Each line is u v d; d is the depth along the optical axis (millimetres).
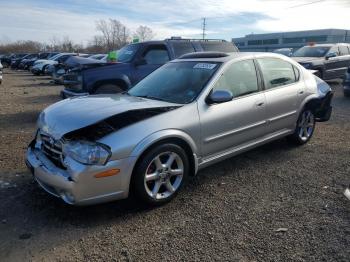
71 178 3449
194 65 4957
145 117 3824
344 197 4164
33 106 10836
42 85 18672
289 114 5609
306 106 6012
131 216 3789
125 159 3580
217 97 4273
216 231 3486
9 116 9031
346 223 3588
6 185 4480
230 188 4480
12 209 3891
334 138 6730
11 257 3098
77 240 3354
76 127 3605
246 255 3102
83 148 3473
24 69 35594
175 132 3932
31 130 7418
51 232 3477
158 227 3574
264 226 3562
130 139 3609
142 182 3758
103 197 3564
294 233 3426
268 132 5289
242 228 3533
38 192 4293
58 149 3699
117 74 8242
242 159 5512
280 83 5523
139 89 5062
